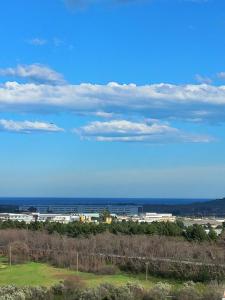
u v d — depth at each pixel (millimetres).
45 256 59812
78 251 58281
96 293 35438
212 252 52906
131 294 35250
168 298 35031
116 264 54188
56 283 40500
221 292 34219
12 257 60062
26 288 37938
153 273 50906
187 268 49188
